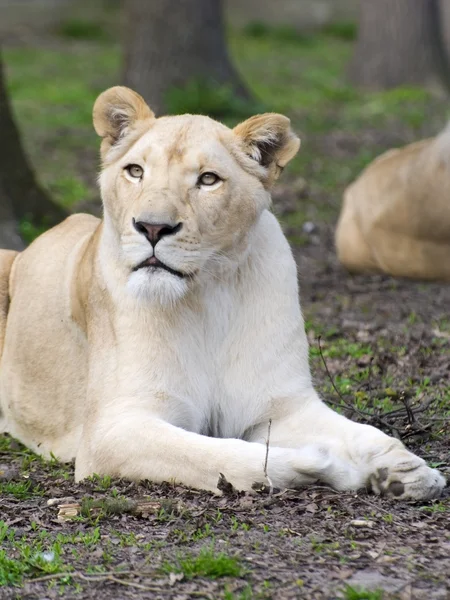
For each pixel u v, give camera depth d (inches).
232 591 280.4
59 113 1362.0
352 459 353.7
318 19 2320.4
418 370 523.8
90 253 406.3
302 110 1424.7
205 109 1306.6
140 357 372.2
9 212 749.9
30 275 450.3
